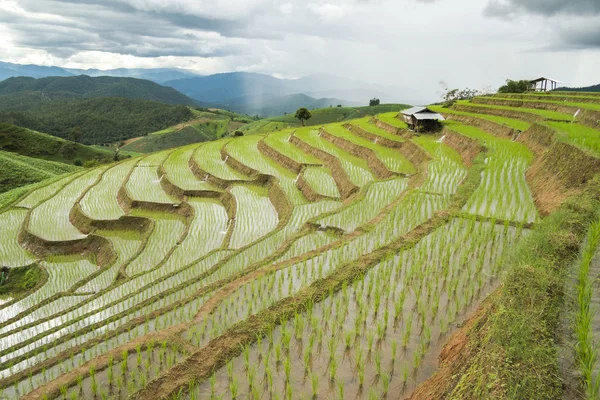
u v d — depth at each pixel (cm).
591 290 631
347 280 1033
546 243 803
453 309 861
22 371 985
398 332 804
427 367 700
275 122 12962
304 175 3045
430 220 1395
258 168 3628
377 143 3888
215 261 1786
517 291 624
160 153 5106
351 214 1809
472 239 1205
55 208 3303
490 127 3381
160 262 1939
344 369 714
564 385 463
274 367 738
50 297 1819
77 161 8075
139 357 816
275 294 1066
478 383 474
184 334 919
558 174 1523
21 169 5150
